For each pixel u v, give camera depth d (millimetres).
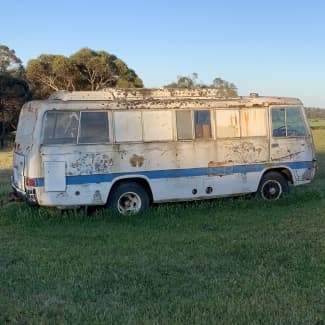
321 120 106750
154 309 5051
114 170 10164
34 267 6625
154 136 10484
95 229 9070
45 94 54438
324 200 11703
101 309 5074
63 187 9773
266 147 11555
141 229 9055
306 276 6039
